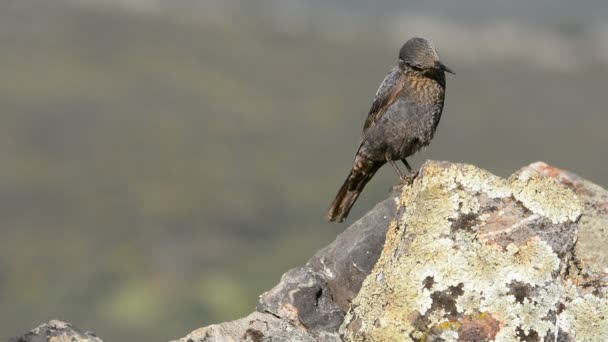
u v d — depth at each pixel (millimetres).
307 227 108000
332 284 8320
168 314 60469
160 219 123062
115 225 121750
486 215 7422
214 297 67688
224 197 134500
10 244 110750
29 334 7324
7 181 142875
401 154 10484
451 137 159625
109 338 58344
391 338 7172
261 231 113312
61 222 125312
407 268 7273
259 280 74875
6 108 183500
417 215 7449
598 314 7277
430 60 10070
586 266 7891
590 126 182875
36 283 76562
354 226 8734
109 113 187500
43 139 165875
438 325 7113
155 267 93938
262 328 7559
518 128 172375
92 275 84750
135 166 156875
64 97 194500
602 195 9047
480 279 7184
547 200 7488
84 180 145125
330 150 170250
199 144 171875
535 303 7160
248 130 184250
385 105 10312
